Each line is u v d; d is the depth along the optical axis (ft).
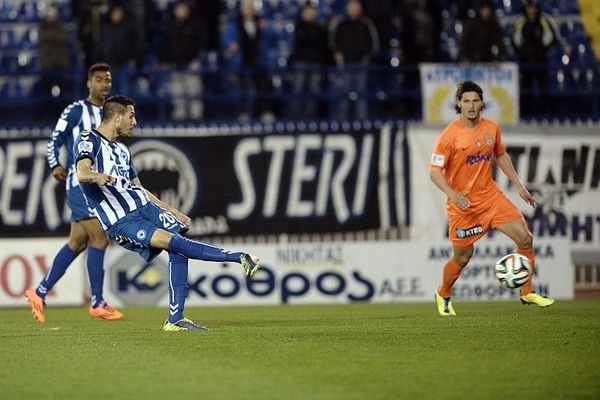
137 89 192.13
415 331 92.02
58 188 165.37
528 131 167.63
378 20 190.49
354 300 160.35
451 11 202.49
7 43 208.44
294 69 182.39
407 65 186.09
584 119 169.17
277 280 159.74
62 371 69.10
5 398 58.75
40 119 191.01
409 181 165.89
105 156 92.43
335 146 166.20
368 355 74.49
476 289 158.81
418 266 160.97
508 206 106.73
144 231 91.56
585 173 167.32
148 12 201.77
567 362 69.67
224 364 70.90
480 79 172.96
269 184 165.58
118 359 74.64
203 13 194.08
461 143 104.68
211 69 192.65
